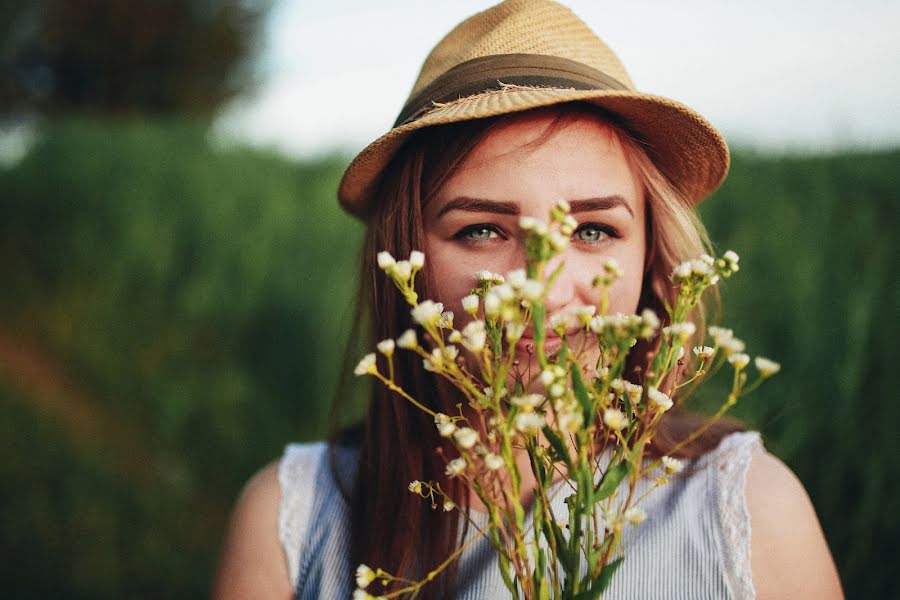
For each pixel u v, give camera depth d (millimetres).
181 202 6410
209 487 3750
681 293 782
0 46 19625
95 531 3420
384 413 1301
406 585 1212
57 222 6645
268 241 5371
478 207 1084
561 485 1131
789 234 2605
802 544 1146
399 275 776
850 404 1767
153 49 20906
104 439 4191
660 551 1156
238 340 4617
